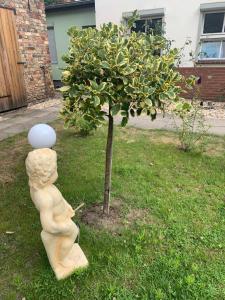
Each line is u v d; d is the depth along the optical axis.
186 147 4.62
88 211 3.00
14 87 7.39
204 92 8.55
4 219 2.87
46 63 8.70
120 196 3.29
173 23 8.50
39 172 1.89
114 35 2.41
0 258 2.38
